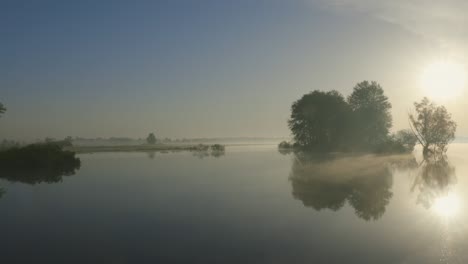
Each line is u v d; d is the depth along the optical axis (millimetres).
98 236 15438
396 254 12852
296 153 89312
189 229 16422
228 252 13125
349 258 12430
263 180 34062
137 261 12305
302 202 22859
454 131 79062
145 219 18484
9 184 33625
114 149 124750
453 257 12523
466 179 35344
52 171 46219
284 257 12570
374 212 19906
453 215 19078
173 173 41594
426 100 80375
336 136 91000
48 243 14492
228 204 22281
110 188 30031
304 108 92875
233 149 134125
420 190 27906
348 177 36375
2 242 14648
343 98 95125
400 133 89938
